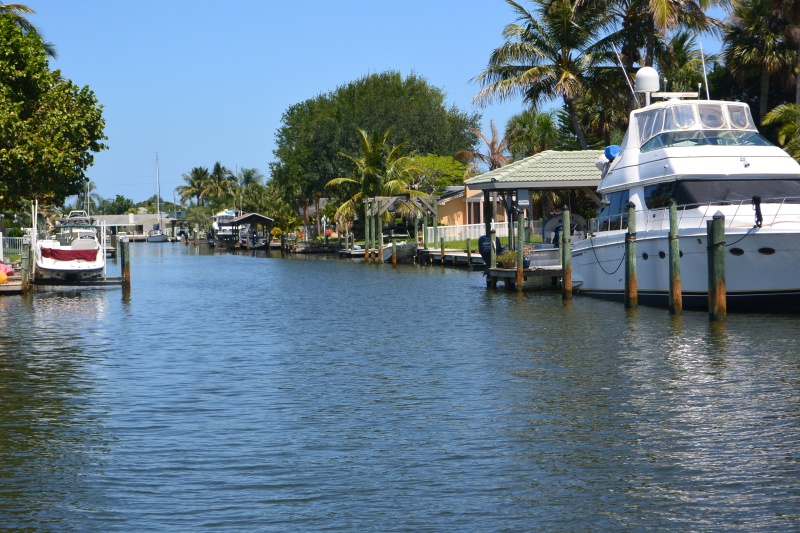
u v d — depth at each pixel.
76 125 37.38
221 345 22.50
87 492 10.72
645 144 27.95
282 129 107.19
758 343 20.25
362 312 30.08
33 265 40.91
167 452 12.34
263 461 11.88
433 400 15.36
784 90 52.41
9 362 19.97
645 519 9.67
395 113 91.88
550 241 38.16
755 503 10.08
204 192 177.38
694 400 14.92
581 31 48.88
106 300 36.06
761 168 25.83
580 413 14.21
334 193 92.44
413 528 9.53
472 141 99.81
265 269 60.81
